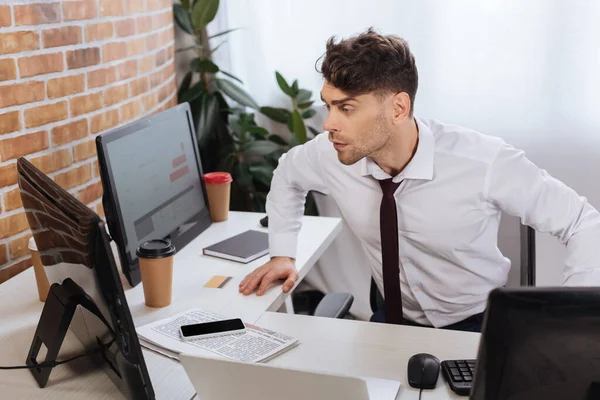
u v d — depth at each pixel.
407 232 1.91
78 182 2.35
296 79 3.22
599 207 3.04
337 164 1.96
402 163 1.83
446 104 3.13
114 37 2.49
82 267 1.26
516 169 1.80
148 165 2.02
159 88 2.92
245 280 1.90
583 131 3.00
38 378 1.48
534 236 1.85
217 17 3.31
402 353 1.55
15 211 2.09
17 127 2.06
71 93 2.27
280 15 3.26
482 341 0.96
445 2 3.03
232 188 3.22
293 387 1.13
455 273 1.95
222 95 3.37
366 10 3.13
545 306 0.93
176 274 1.99
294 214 2.09
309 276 3.40
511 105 3.06
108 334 1.29
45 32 2.13
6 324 1.72
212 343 1.58
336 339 1.62
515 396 0.96
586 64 2.94
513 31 2.99
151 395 1.28
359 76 1.62
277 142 3.41
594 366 0.93
